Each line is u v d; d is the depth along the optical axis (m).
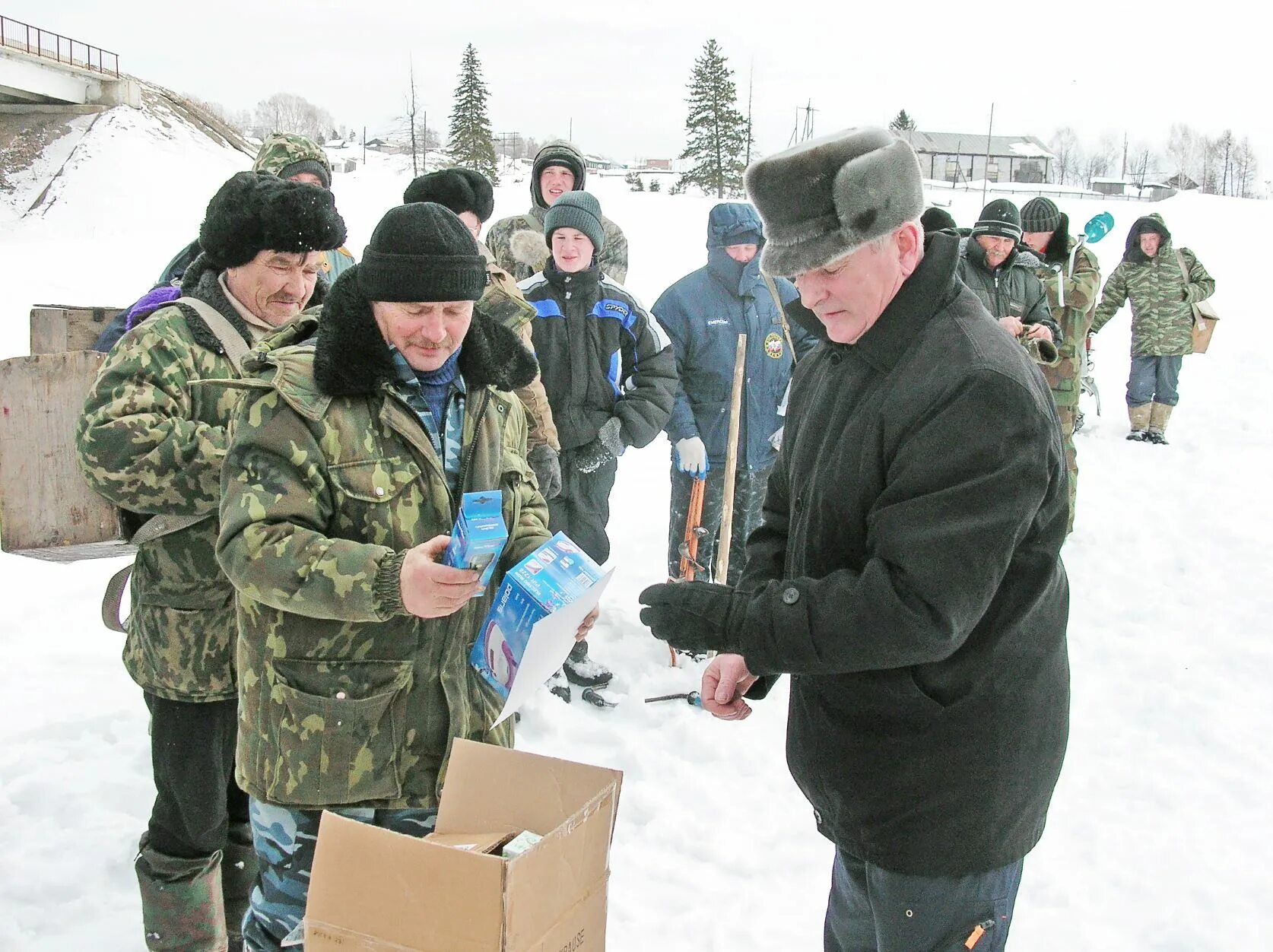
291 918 2.08
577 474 4.32
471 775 1.84
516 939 1.48
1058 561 1.97
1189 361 13.66
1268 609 5.54
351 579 1.85
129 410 2.30
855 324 1.92
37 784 3.53
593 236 4.21
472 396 2.15
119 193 28.05
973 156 70.06
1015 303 5.92
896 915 1.96
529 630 1.81
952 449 1.76
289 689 1.99
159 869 2.56
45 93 31.27
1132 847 3.45
